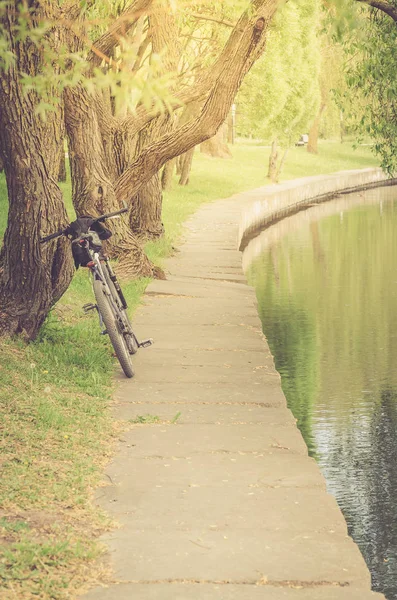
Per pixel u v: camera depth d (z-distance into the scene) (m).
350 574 5.15
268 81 44.19
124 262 16.77
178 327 12.94
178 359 10.92
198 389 9.51
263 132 49.78
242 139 87.31
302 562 5.30
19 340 10.27
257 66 43.62
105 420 8.25
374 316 18.61
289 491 6.53
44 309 10.57
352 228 36.09
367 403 12.24
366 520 8.19
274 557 5.36
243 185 47.59
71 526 5.77
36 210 10.09
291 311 19.33
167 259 20.77
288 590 4.95
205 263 20.28
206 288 16.48
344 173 61.41
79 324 12.05
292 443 7.68
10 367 9.34
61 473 6.72
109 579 5.05
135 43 20.16
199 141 15.85
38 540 5.50
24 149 9.77
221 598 4.83
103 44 14.52
